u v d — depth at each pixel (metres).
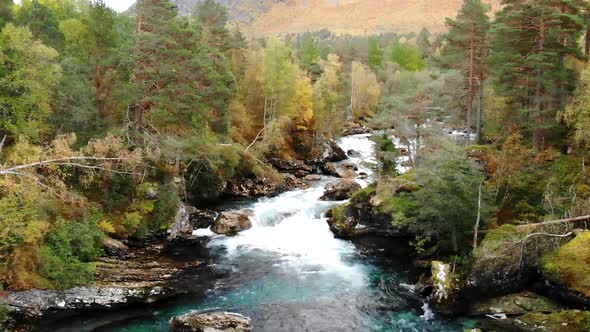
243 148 54.12
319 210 43.69
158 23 36.41
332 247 36.09
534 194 32.03
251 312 24.80
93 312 23.84
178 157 38.16
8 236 23.70
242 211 41.84
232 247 35.22
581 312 22.53
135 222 33.16
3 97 28.83
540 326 22.31
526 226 27.44
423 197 29.75
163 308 24.78
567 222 27.50
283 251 34.88
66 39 39.50
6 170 20.67
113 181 33.69
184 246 34.78
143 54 34.06
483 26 41.66
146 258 31.38
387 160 42.22
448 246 30.75
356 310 25.41
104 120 35.12
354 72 99.31
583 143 33.38
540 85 35.41
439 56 49.50
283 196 49.81
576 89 32.88
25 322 22.30
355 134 85.81
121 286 26.22
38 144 30.92
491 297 26.08
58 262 25.20
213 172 47.53
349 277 30.22
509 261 26.22
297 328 23.17
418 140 45.69
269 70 61.56
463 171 28.95
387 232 36.44
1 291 22.91
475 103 50.00
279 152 64.00
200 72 39.09
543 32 34.53
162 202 35.50
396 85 92.50
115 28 37.38
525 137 38.66
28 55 29.11
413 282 29.31
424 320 24.17
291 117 67.88
